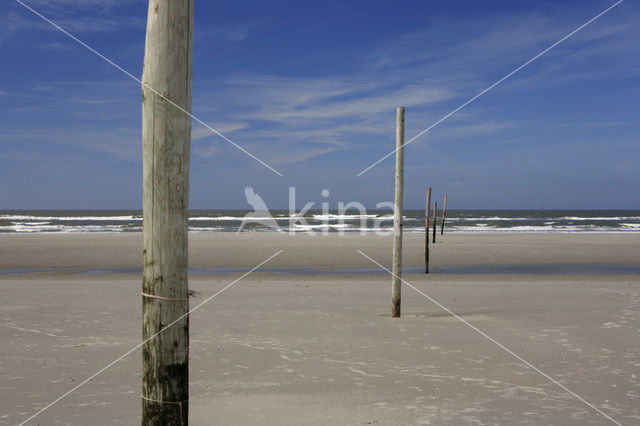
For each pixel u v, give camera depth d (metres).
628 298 11.90
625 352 6.92
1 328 8.38
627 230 53.03
